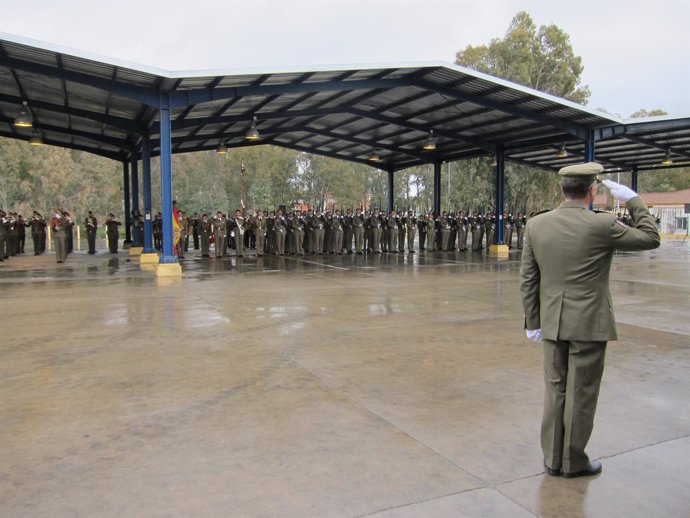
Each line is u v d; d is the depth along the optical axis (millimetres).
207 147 22656
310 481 3045
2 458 3311
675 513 2770
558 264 3082
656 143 19875
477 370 5215
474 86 14453
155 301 9164
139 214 20953
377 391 4586
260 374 5039
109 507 2766
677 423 3949
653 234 2953
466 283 11773
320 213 21344
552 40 34938
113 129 18484
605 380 4926
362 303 9047
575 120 16359
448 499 2875
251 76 12148
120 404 4242
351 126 20016
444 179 43844
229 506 2781
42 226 20562
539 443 3580
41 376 4949
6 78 12648
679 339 6527
